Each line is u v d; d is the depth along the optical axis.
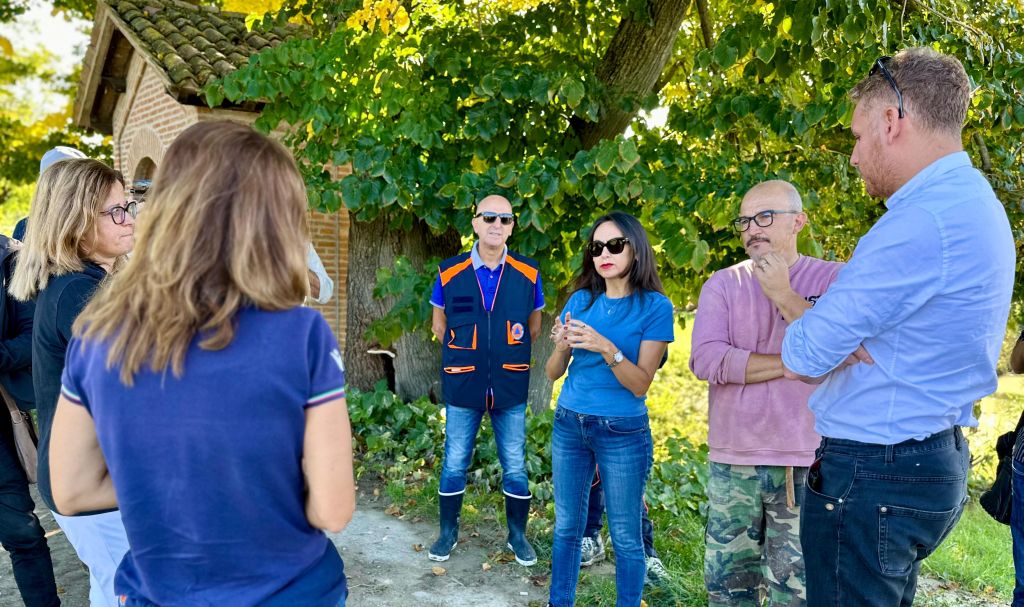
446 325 3.91
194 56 7.32
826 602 1.78
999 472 2.32
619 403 2.86
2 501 2.56
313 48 5.02
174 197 1.10
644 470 2.89
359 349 6.96
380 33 5.10
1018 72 4.89
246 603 1.16
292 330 1.12
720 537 2.57
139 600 1.22
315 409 1.14
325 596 1.25
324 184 5.18
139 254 1.12
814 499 1.80
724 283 2.56
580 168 4.86
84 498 1.25
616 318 2.90
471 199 4.89
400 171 5.01
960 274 1.57
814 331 1.69
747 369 2.40
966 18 5.80
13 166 18.97
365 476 5.22
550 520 4.39
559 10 6.07
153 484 1.12
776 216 2.48
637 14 5.53
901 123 1.66
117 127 10.45
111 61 9.45
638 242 2.90
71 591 3.41
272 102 5.35
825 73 5.14
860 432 1.71
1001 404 8.77
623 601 2.88
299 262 1.17
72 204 1.98
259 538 1.16
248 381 1.09
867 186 1.82
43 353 1.90
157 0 8.80
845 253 6.49
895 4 5.32
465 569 3.77
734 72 5.90
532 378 6.43
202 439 1.09
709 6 6.70
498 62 5.57
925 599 3.74
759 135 5.98
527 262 3.92
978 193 1.62
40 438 1.91
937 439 1.68
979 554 4.48
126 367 1.09
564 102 5.46
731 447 2.50
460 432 3.85
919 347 1.63
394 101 5.06
